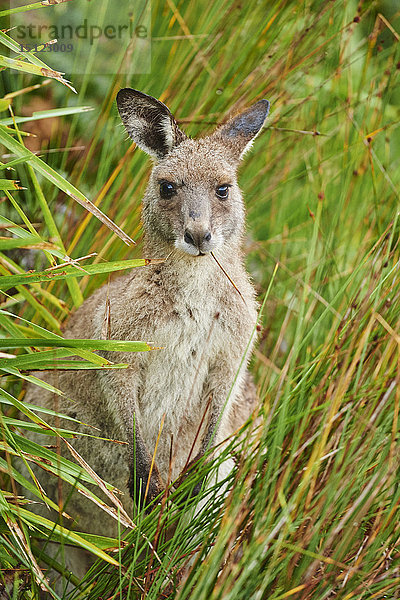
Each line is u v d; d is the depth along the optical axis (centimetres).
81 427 549
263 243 709
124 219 639
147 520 448
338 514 407
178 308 517
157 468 525
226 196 534
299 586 380
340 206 659
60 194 675
